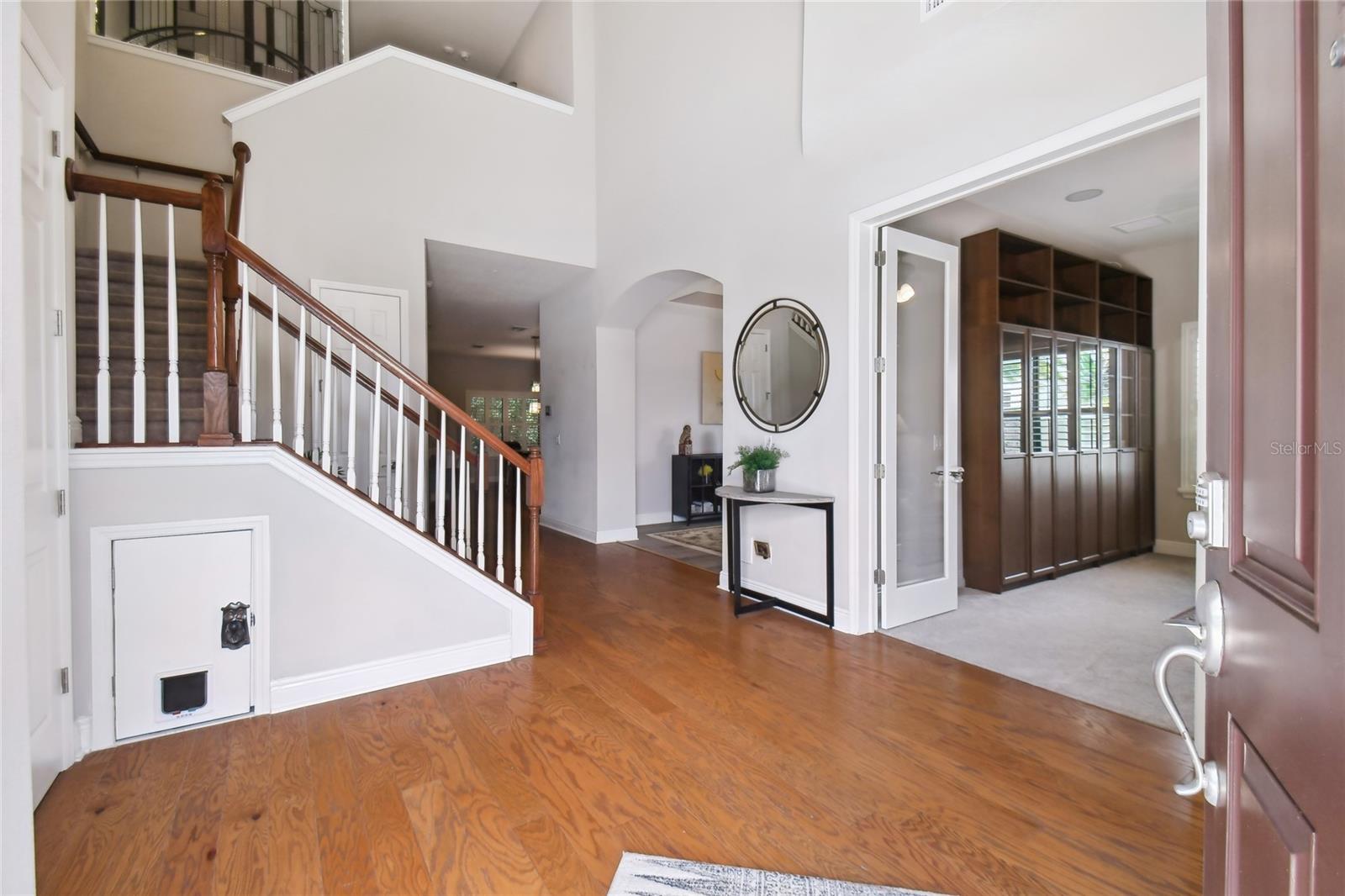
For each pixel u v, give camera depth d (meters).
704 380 7.42
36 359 1.88
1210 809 0.77
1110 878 1.54
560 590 4.27
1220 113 0.75
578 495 6.34
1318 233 0.50
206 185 2.34
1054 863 1.59
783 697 2.59
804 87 3.49
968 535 4.31
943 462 3.77
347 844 1.68
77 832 1.72
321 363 3.59
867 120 3.19
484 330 9.29
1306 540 0.52
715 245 4.33
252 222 4.30
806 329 3.62
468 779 1.99
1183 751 2.15
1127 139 2.33
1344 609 0.45
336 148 4.58
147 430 3.20
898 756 2.12
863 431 3.34
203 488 2.33
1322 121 0.49
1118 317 5.39
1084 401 4.81
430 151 4.97
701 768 2.05
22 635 0.85
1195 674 2.14
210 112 4.64
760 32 3.93
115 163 4.24
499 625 2.99
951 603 3.78
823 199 3.48
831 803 1.86
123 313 3.35
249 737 2.25
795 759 2.11
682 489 7.07
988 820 1.78
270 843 1.68
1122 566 4.98
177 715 2.29
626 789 1.93
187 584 2.30
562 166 5.64
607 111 5.61
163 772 2.02
